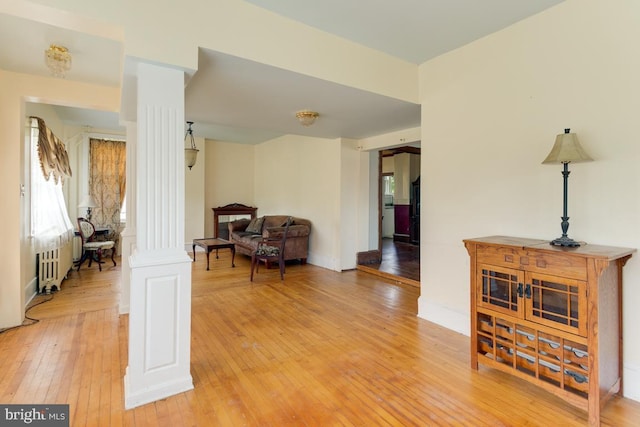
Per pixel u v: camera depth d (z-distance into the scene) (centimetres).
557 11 238
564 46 235
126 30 193
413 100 340
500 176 274
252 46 239
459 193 306
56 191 462
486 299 233
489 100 282
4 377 225
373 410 192
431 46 303
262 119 420
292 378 226
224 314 350
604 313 186
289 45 258
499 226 275
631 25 205
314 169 624
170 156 209
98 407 193
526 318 209
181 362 212
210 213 796
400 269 541
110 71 305
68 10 179
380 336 296
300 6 241
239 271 557
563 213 217
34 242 392
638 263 203
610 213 214
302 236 611
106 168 659
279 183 745
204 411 191
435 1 234
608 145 215
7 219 310
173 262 209
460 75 304
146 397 199
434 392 211
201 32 218
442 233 322
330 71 281
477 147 291
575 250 194
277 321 331
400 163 897
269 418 185
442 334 300
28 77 313
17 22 220
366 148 558
